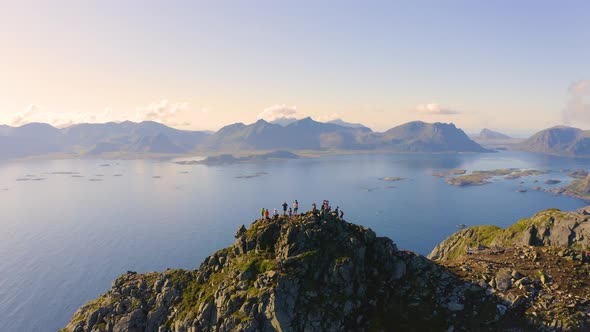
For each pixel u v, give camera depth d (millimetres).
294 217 81250
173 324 73062
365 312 64500
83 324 83812
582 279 69125
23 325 192750
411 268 75250
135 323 78375
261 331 61531
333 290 65438
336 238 74312
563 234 83375
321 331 59625
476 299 66062
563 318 58938
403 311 65000
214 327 65750
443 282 70938
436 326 61375
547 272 72125
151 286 87312
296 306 62438
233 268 73688
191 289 79375
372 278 72438
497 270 73875
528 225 94688
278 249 73375
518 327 59438
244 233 80062
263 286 65500
